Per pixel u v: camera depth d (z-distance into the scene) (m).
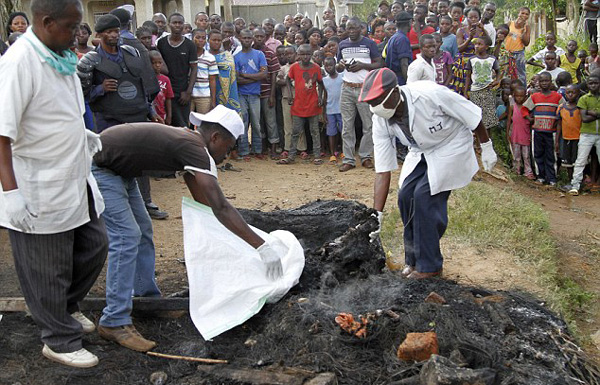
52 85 3.25
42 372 3.58
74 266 3.70
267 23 10.84
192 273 3.91
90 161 3.55
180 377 3.58
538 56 12.59
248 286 3.97
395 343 3.72
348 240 4.77
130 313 3.99
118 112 6.16
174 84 8.28
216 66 8.80
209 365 3.63
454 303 4.21
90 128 7.16
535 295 4.91
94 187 3.60
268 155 10.12
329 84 9.42
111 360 3.72
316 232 5.29
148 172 3.84
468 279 5.27
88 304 4.26
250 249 4.07
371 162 9.20
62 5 3.12
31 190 3.30
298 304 3.98
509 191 8.66
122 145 3.70
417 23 9.70
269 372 3.49
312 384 3.34
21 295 4.67
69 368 3.62
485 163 4.88
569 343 3.99
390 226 6.45
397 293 4.34
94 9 14.62
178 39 8.20
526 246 6.41
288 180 8.62
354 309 4.05
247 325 4.02
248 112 9.66
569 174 10.41
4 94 3.08
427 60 8.19
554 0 17.58
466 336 3.66
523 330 3.99
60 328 3.58
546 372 3.49
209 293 3.93
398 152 9.29
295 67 9.40
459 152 4.66
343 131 9.02
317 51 9.98
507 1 23.66
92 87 6.12
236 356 3.74
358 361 3.60
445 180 4.63
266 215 5.43
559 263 6.95
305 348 3.66
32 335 3.97
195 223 3.96
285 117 9.71
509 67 11.09
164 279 5.20
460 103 4.57
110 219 3.85
